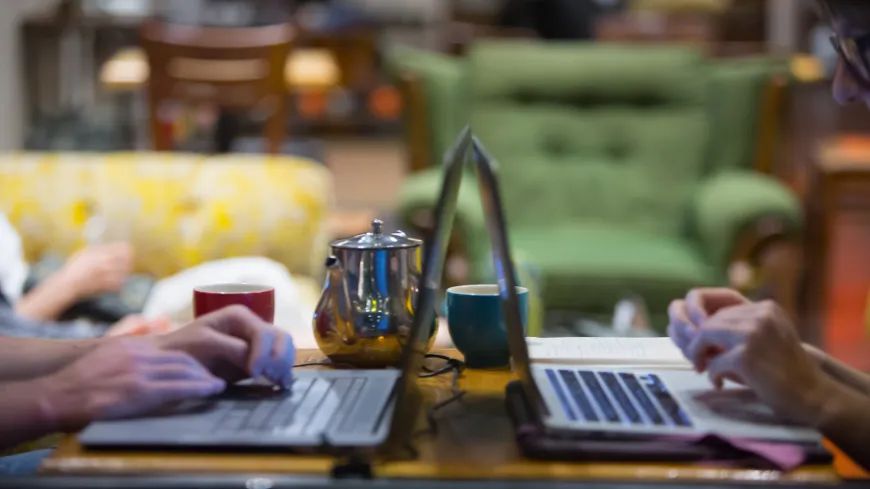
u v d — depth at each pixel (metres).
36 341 1.17
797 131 5.80
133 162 2.86
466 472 0.87
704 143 4.02
